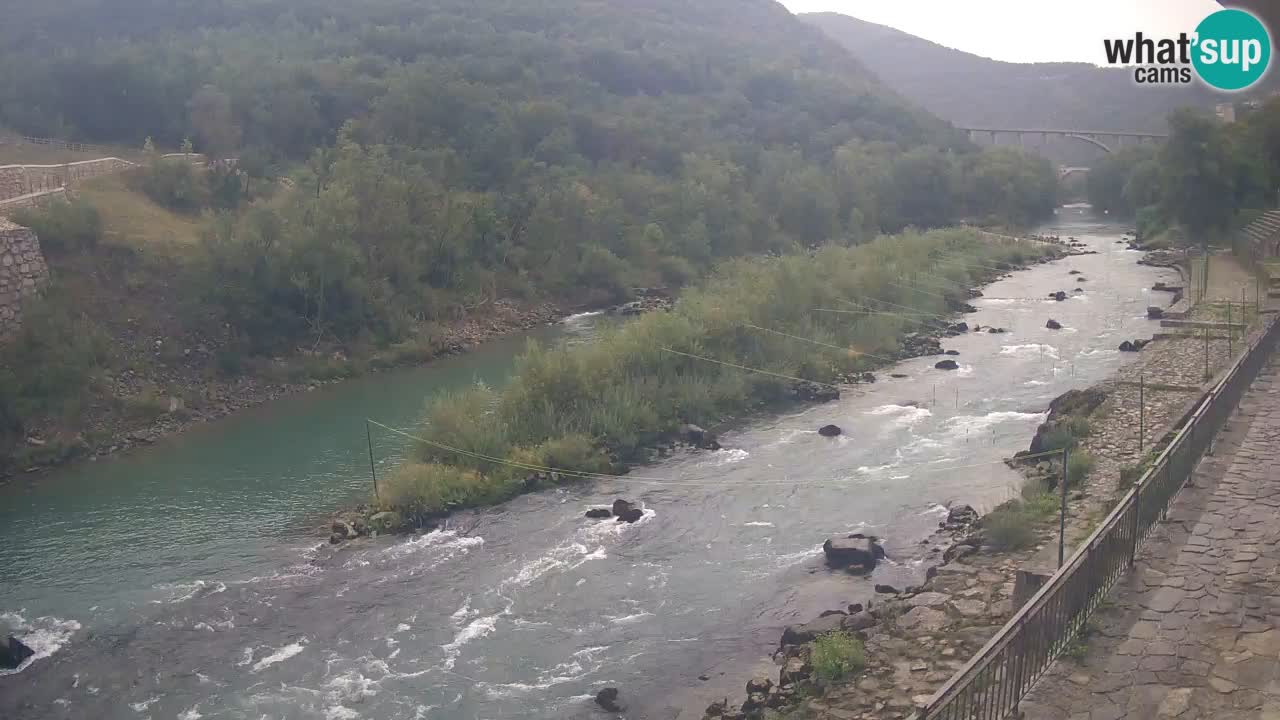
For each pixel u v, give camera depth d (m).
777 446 41.12
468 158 95.75
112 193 69.69
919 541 29.23
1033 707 13.09
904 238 91.38
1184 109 93.62
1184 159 93.00
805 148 150.25
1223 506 19.44
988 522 27.06
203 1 151.12
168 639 26.56
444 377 57.44
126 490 39.03
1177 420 31.95
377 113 98.06
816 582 27.23
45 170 69.06
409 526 34.09
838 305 60.97
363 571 30.45
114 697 23.80
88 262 55.28
